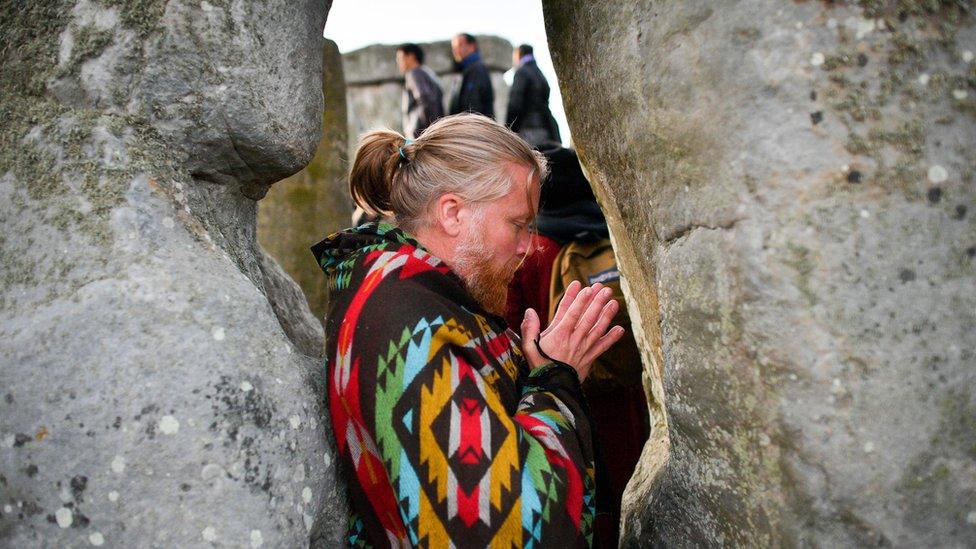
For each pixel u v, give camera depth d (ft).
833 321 3.18
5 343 3.40
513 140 4.42
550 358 4.53
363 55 22.31
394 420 3.74
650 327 5.10
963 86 3.20
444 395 3.73
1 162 3.73
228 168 4.30
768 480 3.39
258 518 3.43
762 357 3.32
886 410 3.16
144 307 3.40
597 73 4.32
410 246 4.29
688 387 3.78
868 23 3.18
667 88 3.64
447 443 3.66
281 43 4.21
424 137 4.50
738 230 3.36
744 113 3.33
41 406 3.32
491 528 3.60
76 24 3.86
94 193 3.60
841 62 3.18
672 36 3.61
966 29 3.23
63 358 3.34
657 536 4.26
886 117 3.17
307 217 11.12
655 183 3.88
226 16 3.97
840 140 3.18
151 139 3.92
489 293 4.48
